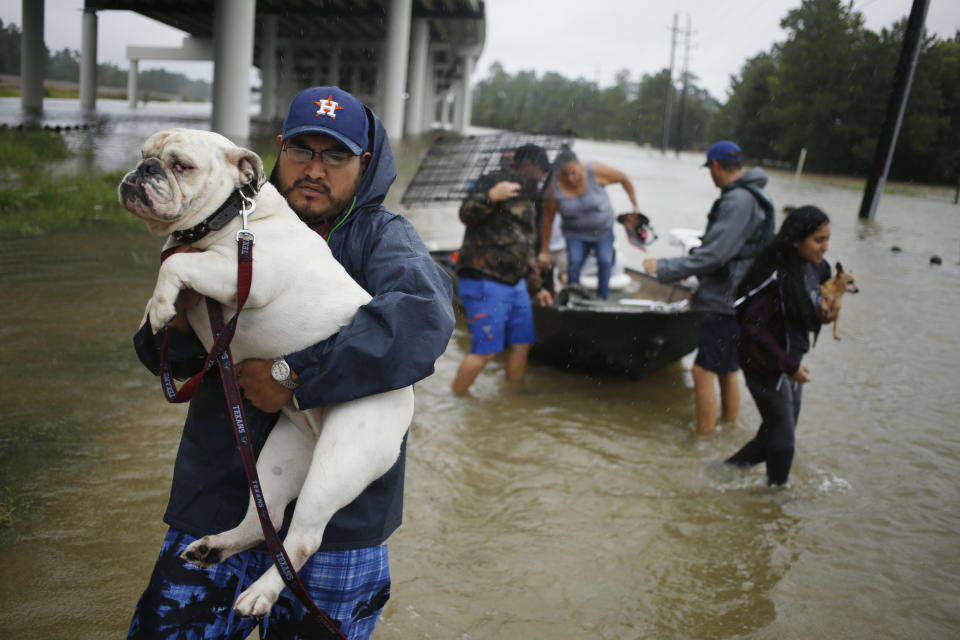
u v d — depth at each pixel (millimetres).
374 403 2143
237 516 2250
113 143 20594
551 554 4012
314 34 55594
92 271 8211
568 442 5535
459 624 3363
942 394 6777
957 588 3861
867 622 3547
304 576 2230
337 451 2090
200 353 2301
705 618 3527
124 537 3672
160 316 1941
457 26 51219
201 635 2215
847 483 5023
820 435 5781
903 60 18422
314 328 2150
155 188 1940
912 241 15773
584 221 7977
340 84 69625
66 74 61781
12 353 5723
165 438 4723
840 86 47812
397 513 2396
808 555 4129
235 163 2066
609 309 6934
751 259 5699
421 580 3676
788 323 4766
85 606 3150
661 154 74938
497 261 6125
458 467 4984
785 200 23516
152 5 43625
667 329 6598
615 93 135750
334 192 2396
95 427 4750
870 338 8477
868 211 19250
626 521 4410
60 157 16547
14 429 4594
